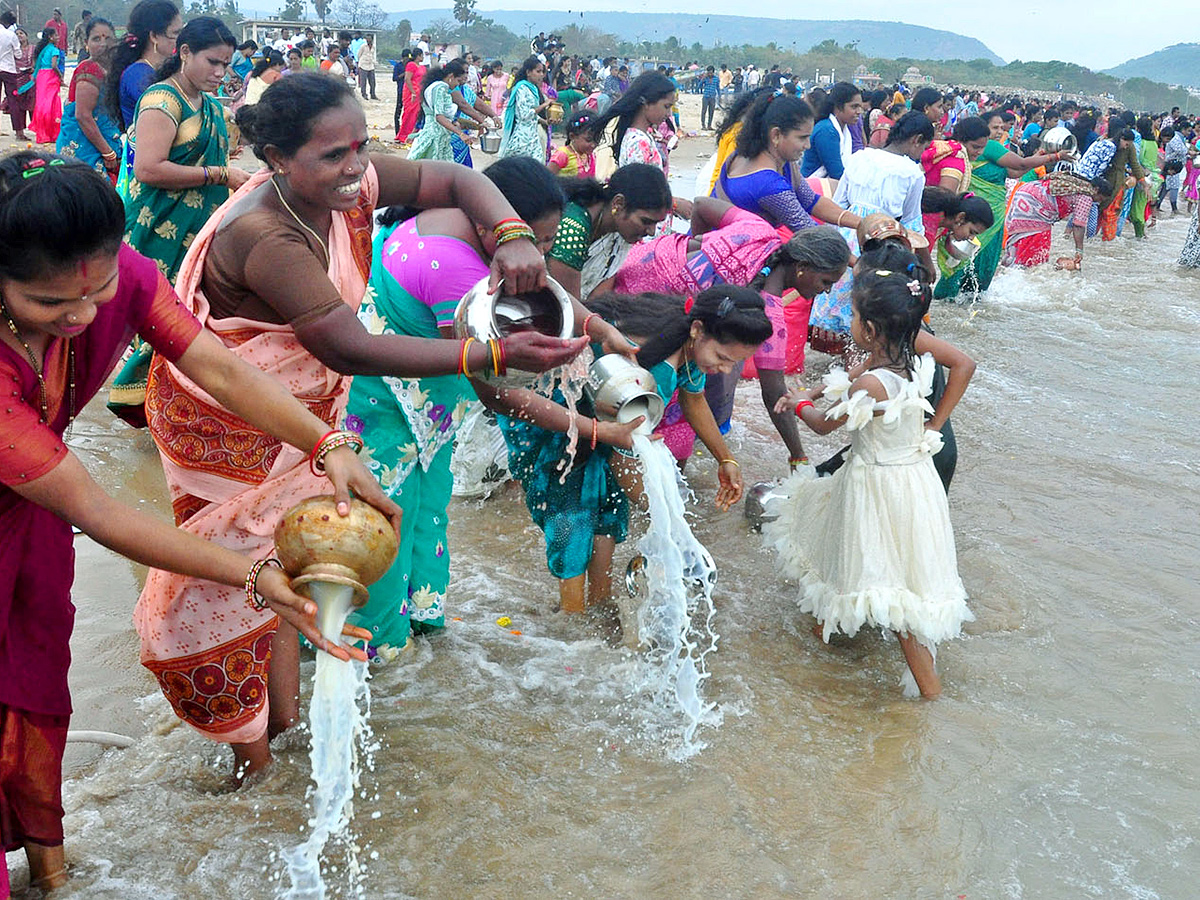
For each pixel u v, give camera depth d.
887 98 15.33
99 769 3.25
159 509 4.82
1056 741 3.73
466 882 2.90
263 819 3.07
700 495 5.65
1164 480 6.31
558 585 4.63
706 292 4.05
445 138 12.99
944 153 9.83
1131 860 3.16
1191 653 4.39
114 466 5.24
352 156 2.77
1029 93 114.50
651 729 3.65
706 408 4.35
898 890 2.99
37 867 2.75
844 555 4.01
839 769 3.50
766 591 4.71
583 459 4.11
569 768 3.42
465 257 3.49
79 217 2.05
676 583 3.89
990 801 3.38
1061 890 3.02
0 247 2.05
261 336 2.95
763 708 3.82
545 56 26.58
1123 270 13.55
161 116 5.25
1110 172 16.00
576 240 4.75
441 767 3.36
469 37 183.00
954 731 3.75
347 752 2.83
